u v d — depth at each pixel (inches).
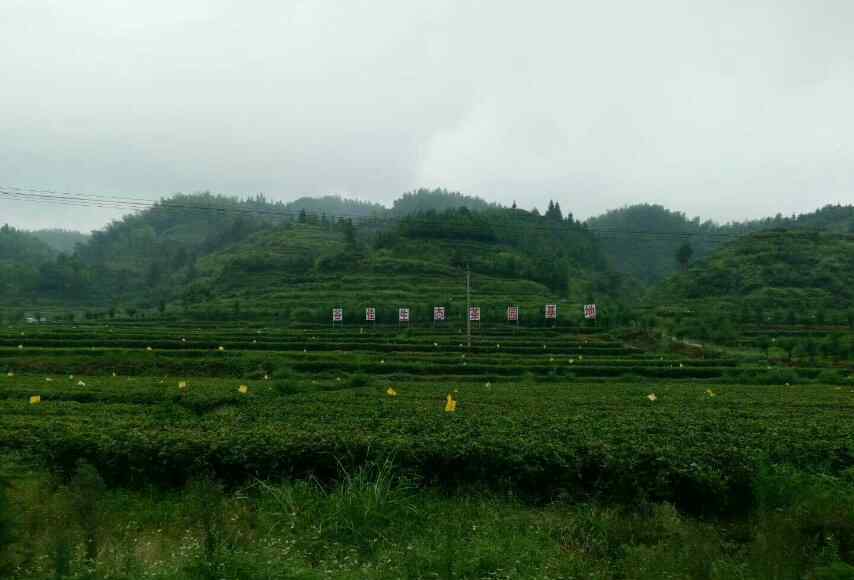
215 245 7140.8
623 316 3262.8
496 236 5064.0
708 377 1914.4
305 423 682.2
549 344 2506.2
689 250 4815.5
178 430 616.7
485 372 1838.1
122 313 4404.5
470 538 406.3
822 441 637.9
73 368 1638.8
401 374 1737.2
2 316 3951.8
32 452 569.9
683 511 516.4
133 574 327.0
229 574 314.3
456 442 563.5
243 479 540.7
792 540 380.2
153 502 503.8
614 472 522.0
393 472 523.8
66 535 354.9
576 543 419.2
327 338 2480.3
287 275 4690.0
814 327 3181.6
